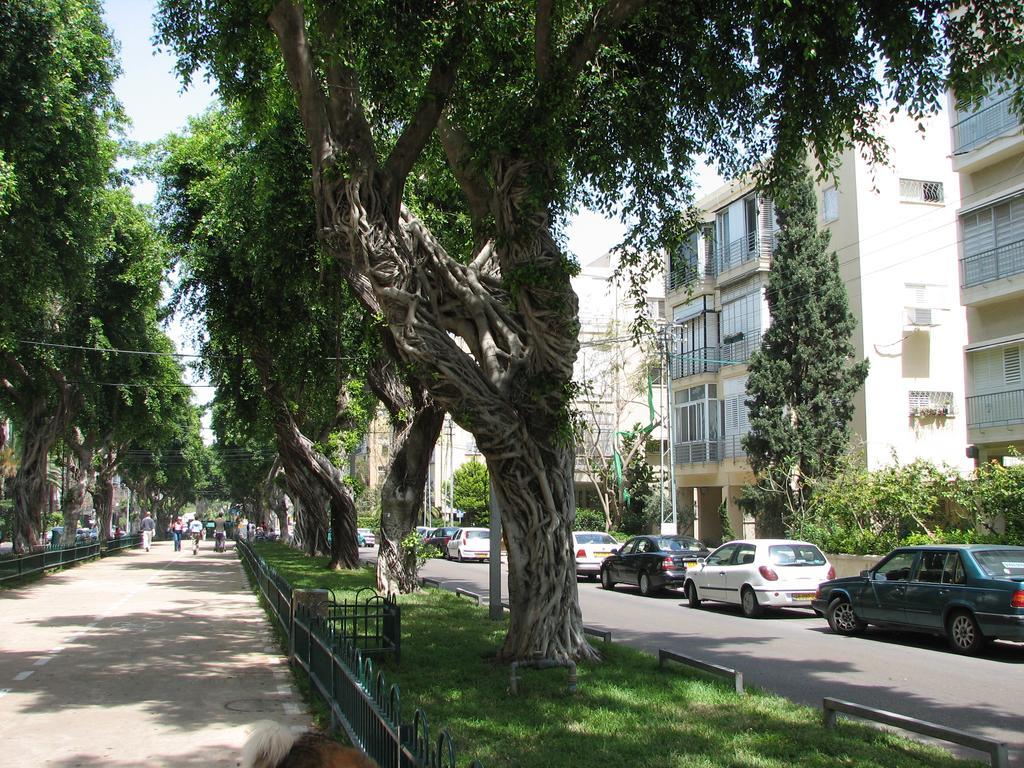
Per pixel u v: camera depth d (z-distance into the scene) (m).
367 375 19.84
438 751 3.62
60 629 13.98
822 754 6.34
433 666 9.62
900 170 27.17
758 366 25.47
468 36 10.12
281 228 16.97
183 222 22.36
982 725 7.97
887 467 21.12
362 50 11.16
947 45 9.34
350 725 6.07
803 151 10.68
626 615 17.22
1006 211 21.81
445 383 9.31
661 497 33.72
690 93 11.06
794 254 25.45
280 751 2.43
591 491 48.69
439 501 65.25
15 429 40.62
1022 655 12.06
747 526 32.25
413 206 16.11
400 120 12.90
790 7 8.58
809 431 24.53
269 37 10.84
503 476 9.60
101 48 17.06
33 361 27.41
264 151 16.61
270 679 9.68
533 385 9.54
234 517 107.06
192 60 11.46
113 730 7.38
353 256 9.62
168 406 38.12
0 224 15.30
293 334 21.62
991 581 11.73
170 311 24.14
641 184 11.76
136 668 10.38
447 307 9.91
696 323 34.19
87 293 25.11
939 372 26.77
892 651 12.48
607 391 38.81
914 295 26.94
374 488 67.69
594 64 10.98
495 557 14.27
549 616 9.62
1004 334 22.25
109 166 19.22
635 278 12.26
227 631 13.79
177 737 7.16
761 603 16.61
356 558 26.91
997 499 18.11
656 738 6.70
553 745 6.45
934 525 20.25
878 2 8.97
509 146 9.61
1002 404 21.92
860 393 26.38
